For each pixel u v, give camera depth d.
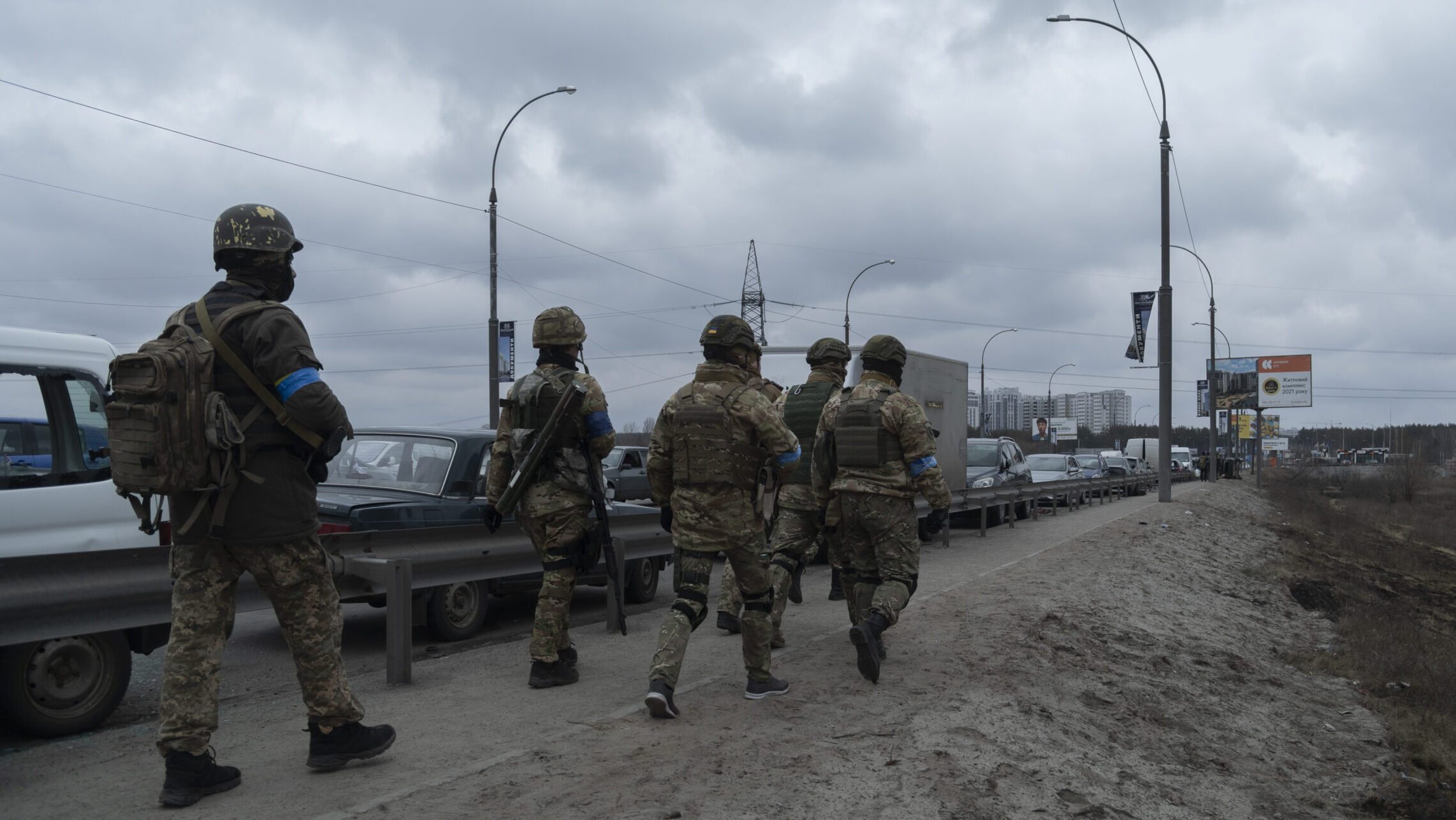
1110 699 6.14
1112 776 4.84
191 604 3.45
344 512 6.49
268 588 3.55
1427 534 33.22
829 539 6.48
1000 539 15.59
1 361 4.91
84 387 5.28
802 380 13.62
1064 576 10.66
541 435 5.21
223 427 3.21
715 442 4.76
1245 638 10.52
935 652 6.40
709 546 4.80
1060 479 24.80
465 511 7.23
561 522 5.29
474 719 4.73
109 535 5.21
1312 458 91.88
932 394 14.69
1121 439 122.19
